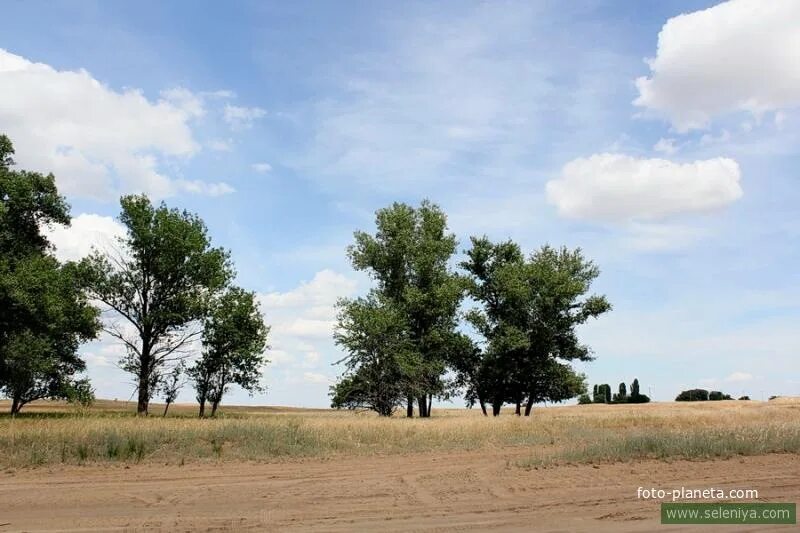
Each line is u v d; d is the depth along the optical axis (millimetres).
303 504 10023
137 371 42188
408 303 45688
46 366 37969
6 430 16359
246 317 44656
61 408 62906
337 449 17469
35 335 36656
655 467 13633
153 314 41875
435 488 11438
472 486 11617
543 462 14312
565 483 11844
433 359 45844
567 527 8516
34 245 39156
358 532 8203
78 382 41219
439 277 47031
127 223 43000
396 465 14703
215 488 11359
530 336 46188
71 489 11148
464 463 15016
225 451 16109
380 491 11133
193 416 42156
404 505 9953
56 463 13930
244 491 11078
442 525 8609
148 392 42250
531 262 47531
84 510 9516
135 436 15906
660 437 17141
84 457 14445
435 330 45781
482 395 48750
